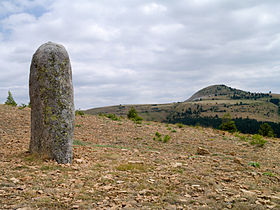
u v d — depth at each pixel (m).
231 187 5.90
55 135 7.28
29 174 5.86
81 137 12.87
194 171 7.25
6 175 5.65
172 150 11.58
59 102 7.39
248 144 14.49
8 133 11.29
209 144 13.77
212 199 4.94
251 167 8.21
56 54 7.54
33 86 7.72
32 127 7.88
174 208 4.37
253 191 5.61
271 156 11.15
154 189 5.37
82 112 21.67
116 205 4.35
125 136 14.41
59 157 7.25
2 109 17.22
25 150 8.41
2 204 4.08
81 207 4.19
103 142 12.34
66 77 7.64
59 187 5.17
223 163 8.68
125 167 7.13
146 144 12.73
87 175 6.17
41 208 4.02
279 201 4.90
